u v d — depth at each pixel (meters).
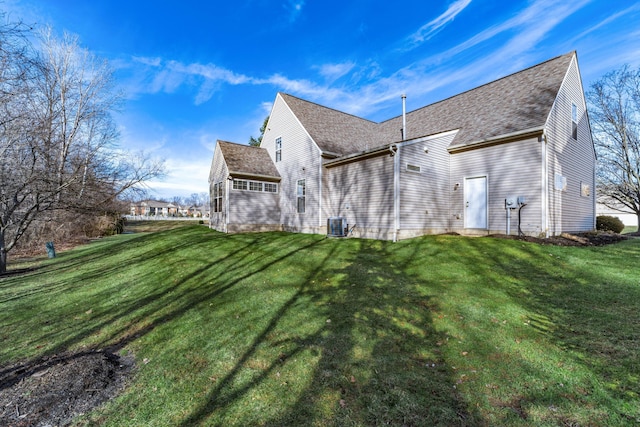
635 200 18.27
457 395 2.61
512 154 9.54
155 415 2.57
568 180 10.54
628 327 3.60
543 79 10.74
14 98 8.51
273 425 2.36
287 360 3.31
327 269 6.79
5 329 4.91
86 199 16.23
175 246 11.09
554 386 2.66
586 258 6.54
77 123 16.62
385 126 17.12
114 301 6.01
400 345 3.53
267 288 5.83
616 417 2.26
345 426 2.31
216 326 4.33
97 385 3.07
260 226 15.23
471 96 13.14
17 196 10.90
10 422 2.55
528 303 4.53
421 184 10.30
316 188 13.30
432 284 5.49
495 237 9.02
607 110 18.08
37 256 14.91
